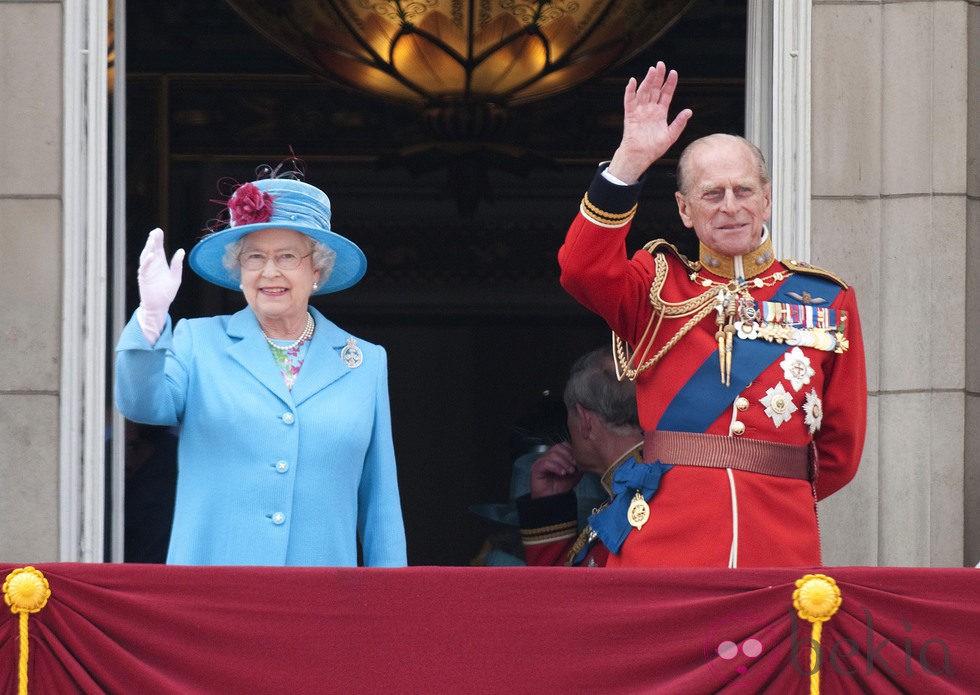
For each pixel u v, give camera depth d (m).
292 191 16.38
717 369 16.16
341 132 42.75
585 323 42.94
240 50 41.62
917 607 14.40
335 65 29.38
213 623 14.28
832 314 16.50
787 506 15.98
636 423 19.78
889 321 21.02
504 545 22.30
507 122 30.00
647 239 41.72
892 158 21.19
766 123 21.36
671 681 14.28
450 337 42.91
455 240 43.06
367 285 43.03
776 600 14.39
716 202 16.28
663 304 16.33
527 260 43.19
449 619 14.34
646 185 41.53
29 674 14.16
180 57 41.66
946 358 20.95
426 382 42.72
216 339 16.52
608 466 19.84
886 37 21.31
